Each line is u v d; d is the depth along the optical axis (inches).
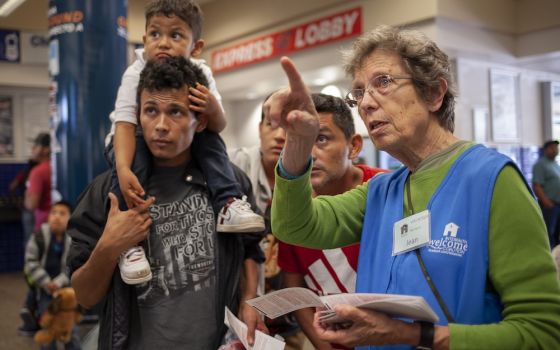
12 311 230.4
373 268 49.8
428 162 47.9
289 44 282.8
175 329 59.3
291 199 49.2
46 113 361.7
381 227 50.1
